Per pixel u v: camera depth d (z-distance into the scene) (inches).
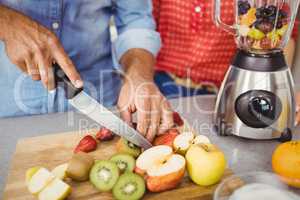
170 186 31.8
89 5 47.7
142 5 50.3
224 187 28.4
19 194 31.3
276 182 28.7
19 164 35.0
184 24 53.7
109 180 31.4
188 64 55.9
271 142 39.1
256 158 36.6
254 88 36.0
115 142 38.8
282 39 37.0
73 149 37.5
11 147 38.7
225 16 51.1
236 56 37.3
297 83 52.4
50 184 31.1
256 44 36.4
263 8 35.5
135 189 31.0
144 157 32.7
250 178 29.1
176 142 34.3
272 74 35.6
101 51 51.3
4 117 45.2
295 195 27.6
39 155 36.4
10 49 36.0
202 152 32.0
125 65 45.9
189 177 33.3
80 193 31.9
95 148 37.6
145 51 47.6
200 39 53.8
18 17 36.9
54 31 47.1
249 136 37.9
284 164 31.5
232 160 36.2
